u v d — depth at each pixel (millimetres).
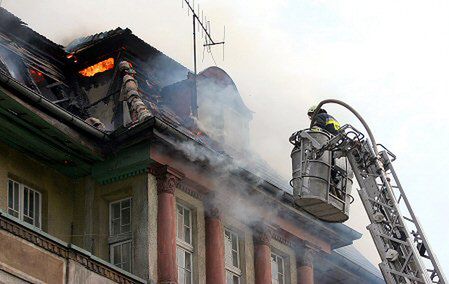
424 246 24922
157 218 28062
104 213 28531
